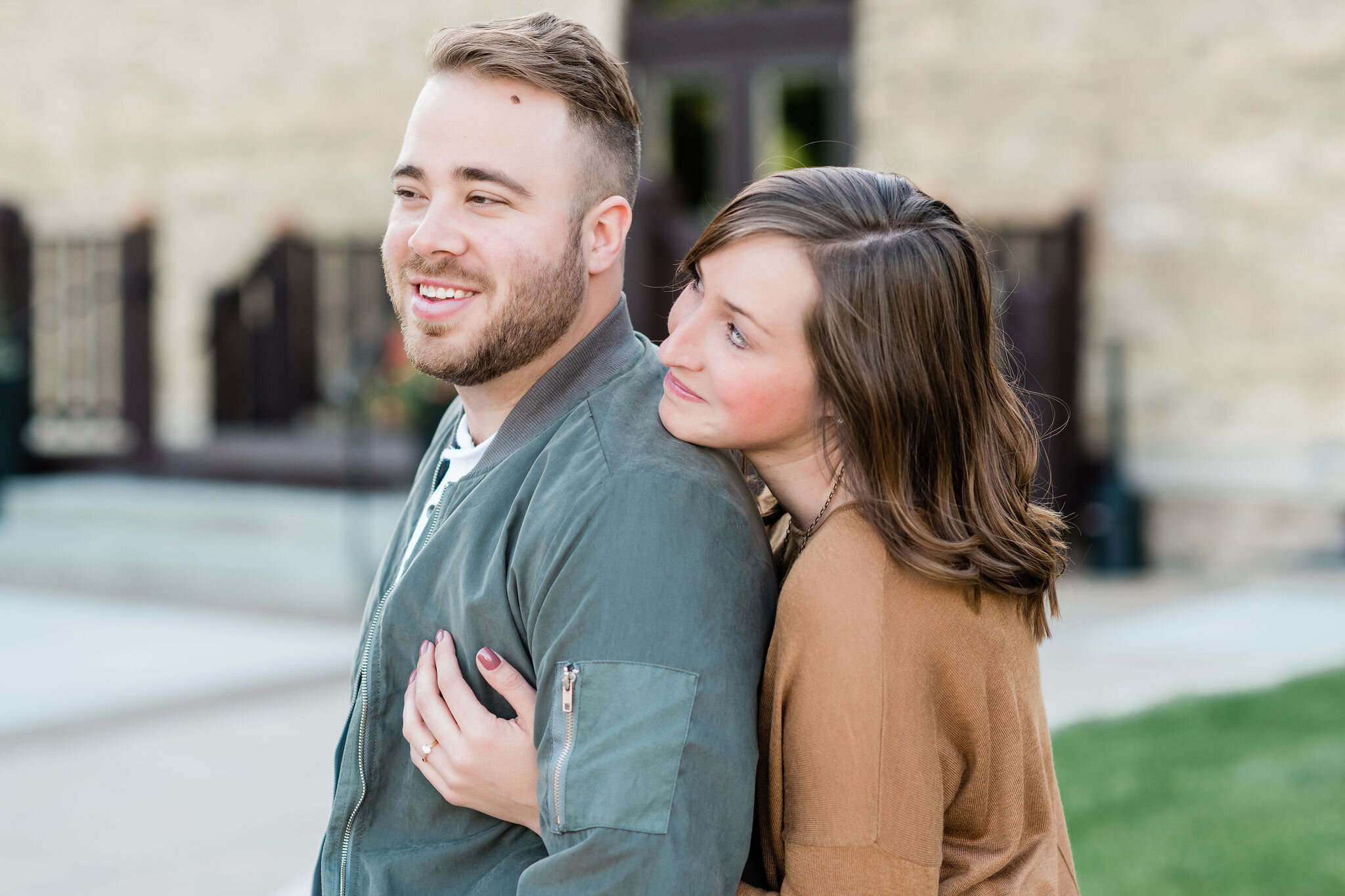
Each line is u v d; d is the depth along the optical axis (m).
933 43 9.02
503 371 1.49
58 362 10.44
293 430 9.59
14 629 6.60
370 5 10.65
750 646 1.37
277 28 10.98
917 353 1.41
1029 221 8.78
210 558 7.77
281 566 7.53
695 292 1.49
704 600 1.33
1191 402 8.41
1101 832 3.67
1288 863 3.37
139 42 11.49
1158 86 8.45
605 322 1.53
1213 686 5.29
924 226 1.45
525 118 1.44
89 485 8.91
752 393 1.40
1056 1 8.68
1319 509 7.98
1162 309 8.47
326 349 10.14
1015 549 1.46
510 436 1.49
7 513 8.67
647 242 7.40
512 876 1.43
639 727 1.28
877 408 1.39
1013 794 1.46
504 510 1.45
